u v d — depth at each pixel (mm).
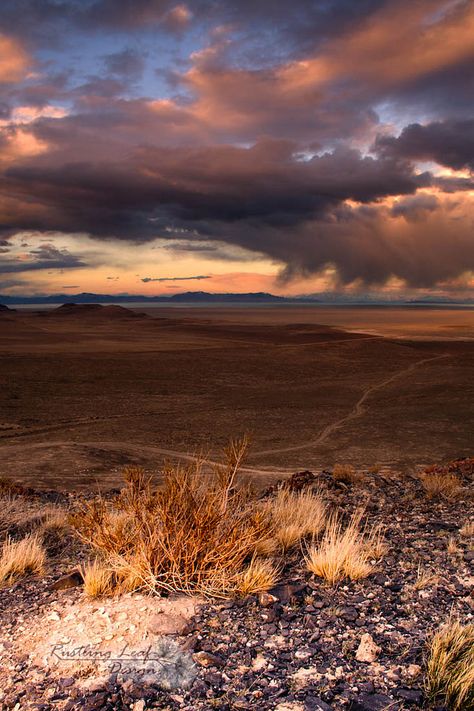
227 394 56344
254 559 5301
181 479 5168
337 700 3051
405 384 65562
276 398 54438
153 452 28531
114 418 41719
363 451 29906
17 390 53344
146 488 5363
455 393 57562
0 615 4332
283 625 4016
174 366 74938
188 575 4777
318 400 53500
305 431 37281
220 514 4969
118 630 3965
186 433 35812
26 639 3879
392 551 5938
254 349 100625
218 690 3180
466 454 28703
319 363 83938
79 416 42094
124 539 5047
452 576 5039
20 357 76750
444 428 38312
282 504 7648
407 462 26203
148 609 4316
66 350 93750
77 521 5324
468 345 118250
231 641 3779
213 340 131375
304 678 3295
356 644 3709
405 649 3625
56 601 4586
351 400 53875
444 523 7391
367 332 189000
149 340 127000
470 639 3590
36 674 3402
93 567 4992
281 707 2992
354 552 5355
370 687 3178
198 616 4203
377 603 4418
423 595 4570
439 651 3459
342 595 4602
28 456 23734
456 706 3004
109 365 73188
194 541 4797
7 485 12945
